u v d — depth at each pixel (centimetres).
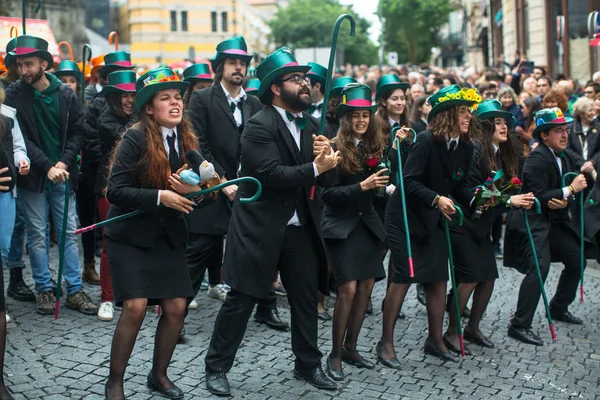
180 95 425
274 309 591
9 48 622
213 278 665
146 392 450
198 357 517
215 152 591
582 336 593
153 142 415
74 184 616
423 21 4878
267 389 467
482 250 553
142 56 5144
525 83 1092
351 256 491
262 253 448
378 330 595
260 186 421
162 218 421
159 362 443
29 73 583
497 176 532
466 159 524
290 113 452
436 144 514
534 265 579
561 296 624
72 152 602
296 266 462
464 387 482
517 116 911
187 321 598
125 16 5334
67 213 564
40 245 599
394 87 634
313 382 472
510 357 543
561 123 582
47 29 886
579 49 1677
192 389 461
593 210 622
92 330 562
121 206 423
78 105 616
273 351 536
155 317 596
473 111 570
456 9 5012
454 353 552
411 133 543
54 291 648
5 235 508
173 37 5206
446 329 601
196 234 577
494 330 605
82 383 463
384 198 636
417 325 613
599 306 674
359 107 493
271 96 454
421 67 2236
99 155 693
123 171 414
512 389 481
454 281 534
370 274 495
